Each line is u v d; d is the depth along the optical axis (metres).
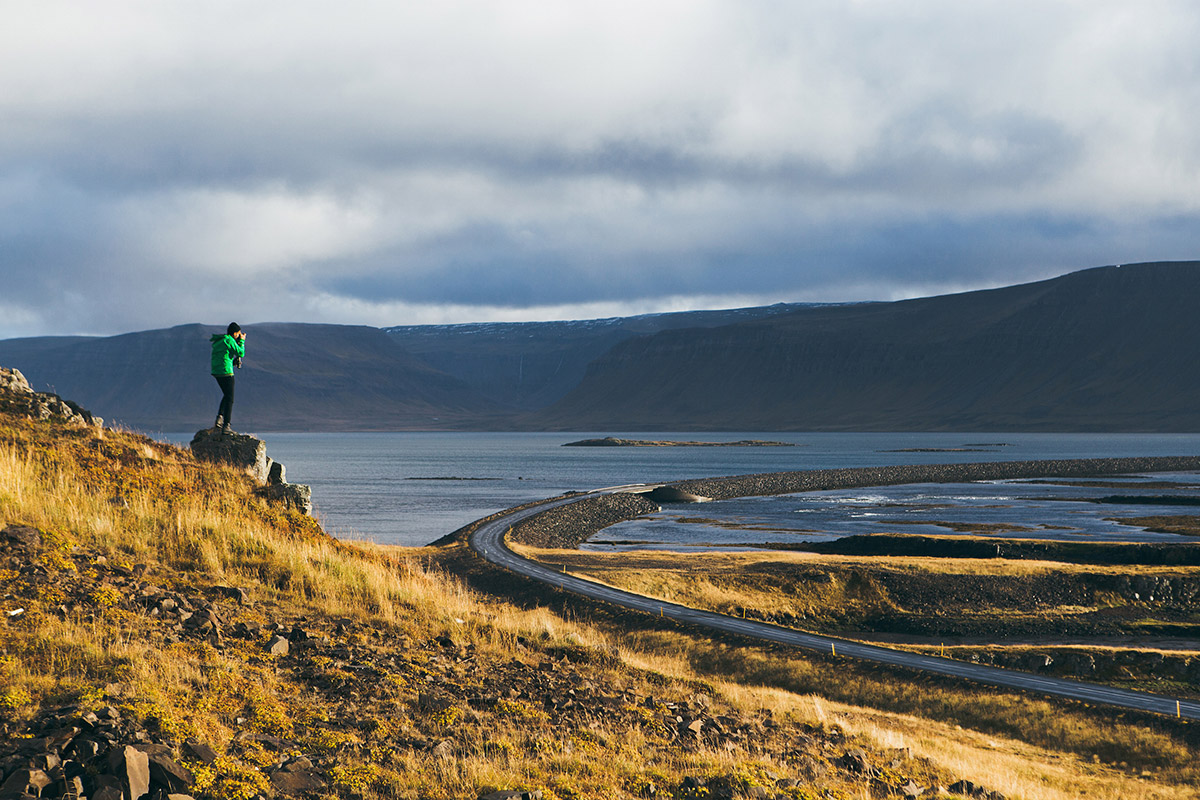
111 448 23.09
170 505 21.27
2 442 20.72
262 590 18.58
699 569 84.38
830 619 76.75
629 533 133.12
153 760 8.70
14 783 7.79
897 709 44.62
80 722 9.20
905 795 14.88
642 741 14.02
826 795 13.14
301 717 11.73
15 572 14.27
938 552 104.31
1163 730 38.56
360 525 137.38
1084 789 25.94
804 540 121.31
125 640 12.61
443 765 10.89
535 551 95.69
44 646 11.51
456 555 91.75
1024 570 85.62
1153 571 85.25
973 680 46.25
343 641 16.20
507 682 16.12
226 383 26.81
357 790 9.71
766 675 50.41
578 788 11.02
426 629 19.34
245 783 9.11
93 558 16.38
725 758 13.87
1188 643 70.50
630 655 24.14
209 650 13.16
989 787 17.72
